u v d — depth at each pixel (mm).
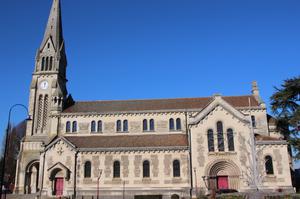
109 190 53906
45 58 73375
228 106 55250
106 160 55375
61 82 73688
